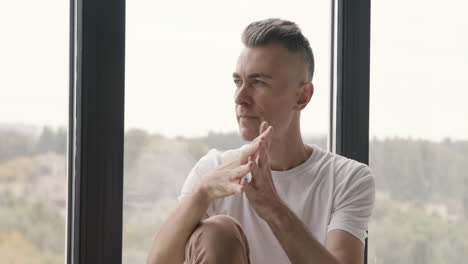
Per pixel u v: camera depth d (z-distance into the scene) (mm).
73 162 1702
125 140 1766
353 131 1983
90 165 1679
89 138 1678
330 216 1511
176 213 1384
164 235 1379
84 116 1674
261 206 1330
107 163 1698
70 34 1707
